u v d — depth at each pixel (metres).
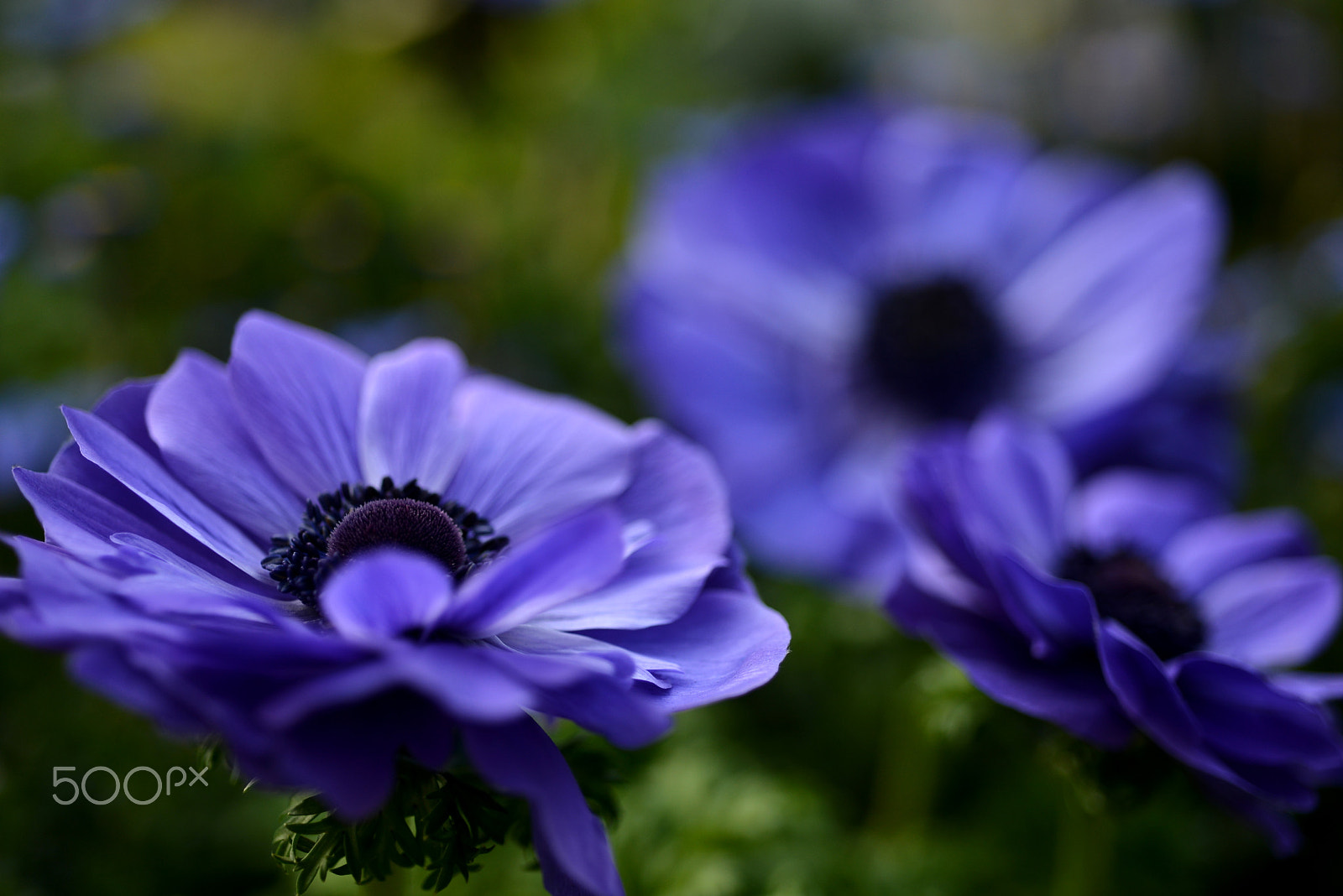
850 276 0.47
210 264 0.48
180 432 0.29
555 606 0.28
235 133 0.49
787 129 0.47
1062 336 0.46
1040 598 0.35
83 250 0.47
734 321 0.46
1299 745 0.34
